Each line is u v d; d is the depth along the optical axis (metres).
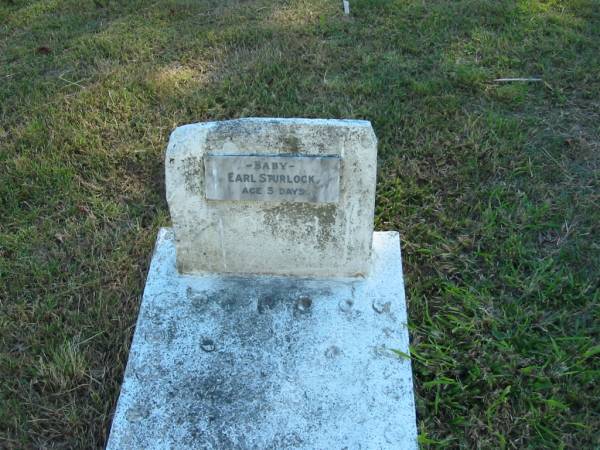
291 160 0.87
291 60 1.62
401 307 0.96
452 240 1.14
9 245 1.14
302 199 0.91
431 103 1.47
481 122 1.40
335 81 1.55
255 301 0.97
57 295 1.05
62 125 1.42
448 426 0.87
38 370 0.92
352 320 0.94
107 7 1.92
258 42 1.73
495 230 1.15
